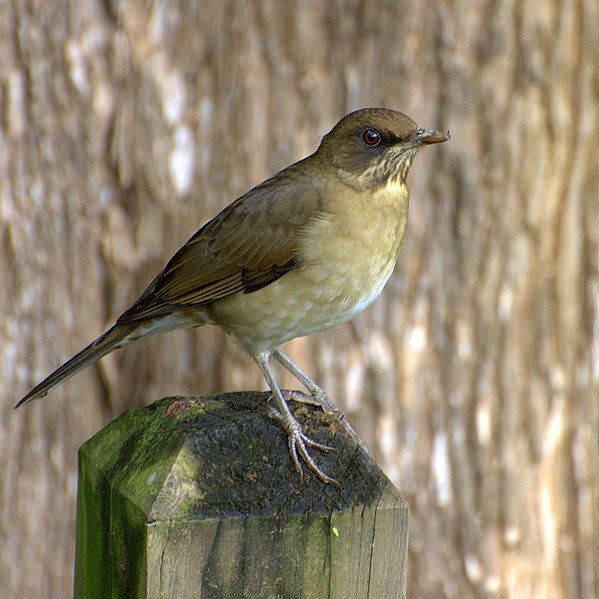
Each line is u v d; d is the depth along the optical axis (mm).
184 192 12023
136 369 12406
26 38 11906
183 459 4891
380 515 5016
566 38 11695
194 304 7945
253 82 11781
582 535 12547
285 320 7824
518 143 11797
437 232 11898
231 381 12133
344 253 7629
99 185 12094
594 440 12523
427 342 11992
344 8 11656
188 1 11773
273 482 4973
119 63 11906
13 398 12516
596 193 12070
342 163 7840
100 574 5164
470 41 11648
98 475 5238
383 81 11719
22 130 12094
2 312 12438
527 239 12000
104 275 12281
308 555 4926
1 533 12773
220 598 4770
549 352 12234
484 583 12289
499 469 12234
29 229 12250
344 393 11977
